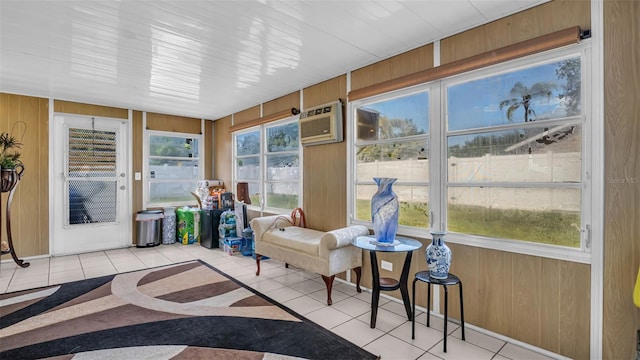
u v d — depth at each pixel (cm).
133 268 406
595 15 198
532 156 228
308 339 234
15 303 293
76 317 266
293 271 400
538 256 222
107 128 507
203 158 611
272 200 477
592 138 200
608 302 195
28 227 439
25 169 437
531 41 219
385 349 223
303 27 254
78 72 352
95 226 495
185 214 549
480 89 255
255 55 308
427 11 230
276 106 459
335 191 373
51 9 224
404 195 308
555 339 214
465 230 262
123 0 213
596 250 198
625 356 189
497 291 241
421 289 289
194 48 293
